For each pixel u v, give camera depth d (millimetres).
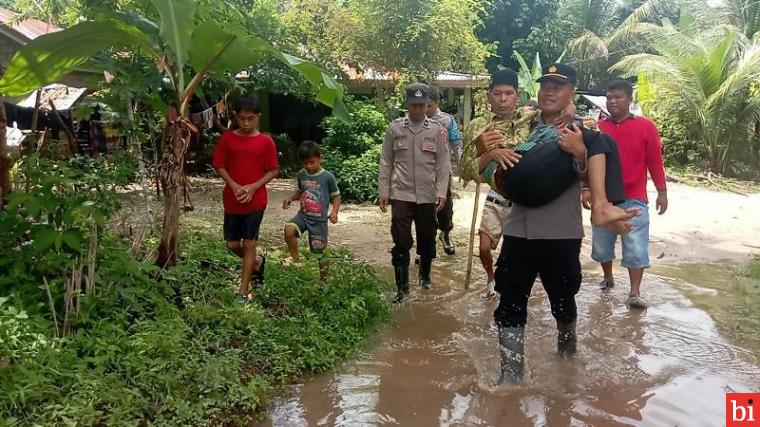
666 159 18672
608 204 3744
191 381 3756
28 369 3414
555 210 4105
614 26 31594
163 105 5578
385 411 3738
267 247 7332
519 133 4273
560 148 3951
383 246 8070
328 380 4176
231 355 4125
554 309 4387
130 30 4543
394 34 14727
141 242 5496
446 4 14625
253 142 5238
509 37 28953
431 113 7918
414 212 5953
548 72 4082
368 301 5406
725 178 17422
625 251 5621
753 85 17141
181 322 4262
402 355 4609
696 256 7695
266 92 15922
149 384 3625
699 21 21031
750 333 4984
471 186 13758
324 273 5805
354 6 15188
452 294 6078
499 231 5906
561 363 4395
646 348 4688
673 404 3797
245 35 4465
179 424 3383
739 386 4043
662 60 18203
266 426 3543
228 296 5074
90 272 4305
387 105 15180
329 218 5918
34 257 4371
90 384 3422
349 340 4773
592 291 6152
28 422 3123
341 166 12078
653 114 19297
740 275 6742
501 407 3789
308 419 3631
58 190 4738
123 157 5852
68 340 3848
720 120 17562
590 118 4012
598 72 29188
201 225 8484
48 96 9656
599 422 3590
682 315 5434
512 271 4250
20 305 3932
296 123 17625
